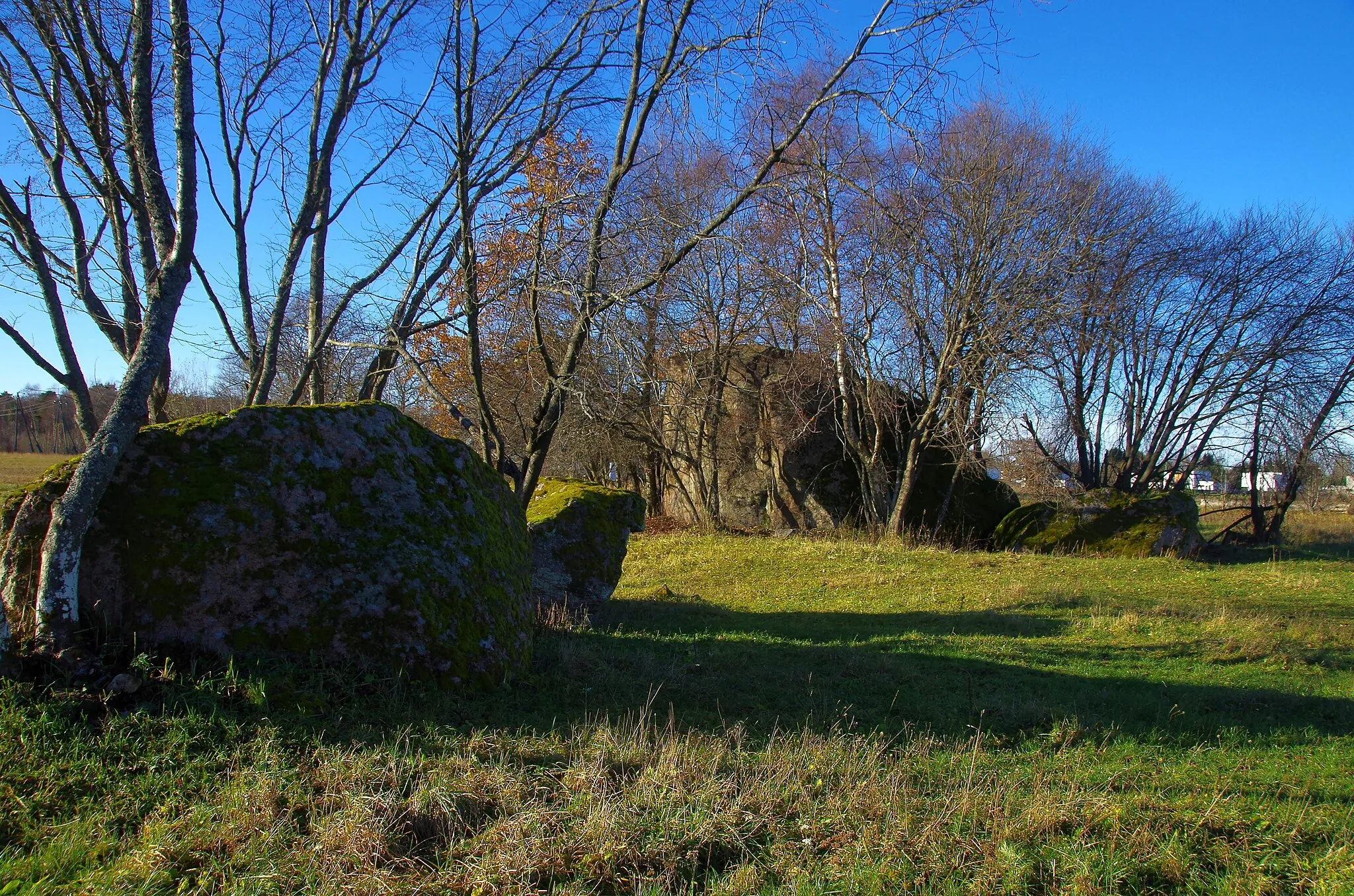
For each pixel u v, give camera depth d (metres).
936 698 6.91
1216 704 7.21
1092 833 4.18
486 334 11.37
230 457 5.47
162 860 3.46
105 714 4.44
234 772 4.16
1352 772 5.46
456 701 5.34
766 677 7.27
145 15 5.84
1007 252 20.11
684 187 13.10
